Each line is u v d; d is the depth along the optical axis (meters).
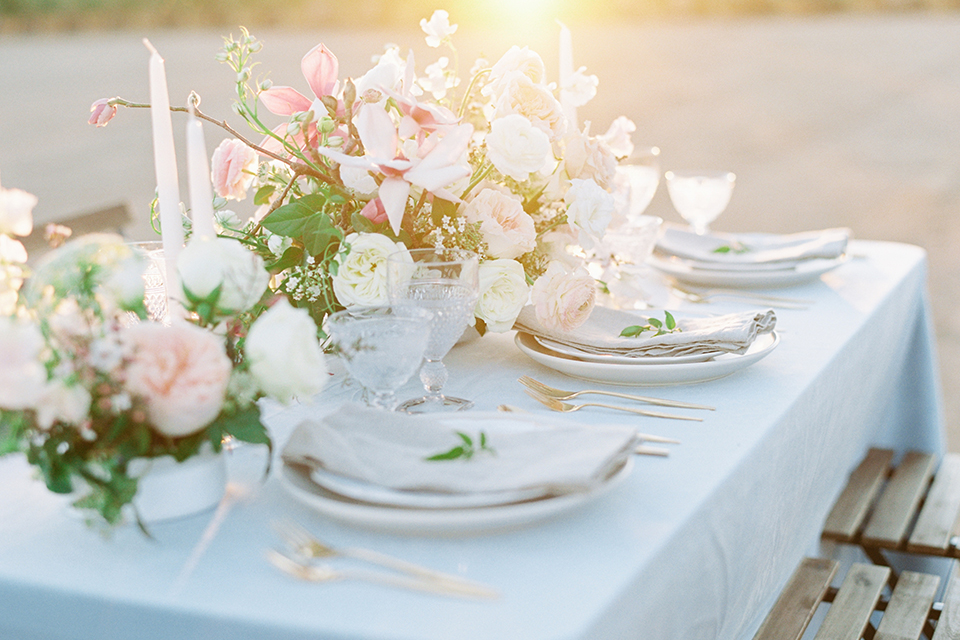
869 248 2.01
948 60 14.13
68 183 6.66
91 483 0.70
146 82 12.61
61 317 0.69
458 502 0.71
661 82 12.71
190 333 0.71
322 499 0.73
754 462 0.92
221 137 6.84
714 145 8.32
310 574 0.67
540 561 0.70
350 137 1.10
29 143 8.67
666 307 1.49
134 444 0.71
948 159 7.42
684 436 0.95
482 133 1.26
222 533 0.75
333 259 1.07
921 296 1.92
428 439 0.82
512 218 1.16
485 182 1.22
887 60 14.46
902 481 1.83
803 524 1.25
